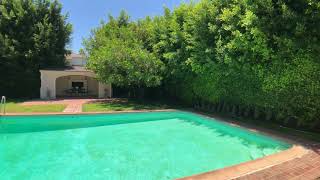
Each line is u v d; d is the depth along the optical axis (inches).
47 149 389.4
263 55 426.3
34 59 1063.0
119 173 294.7
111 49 778.8
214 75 581.3
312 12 330.0
